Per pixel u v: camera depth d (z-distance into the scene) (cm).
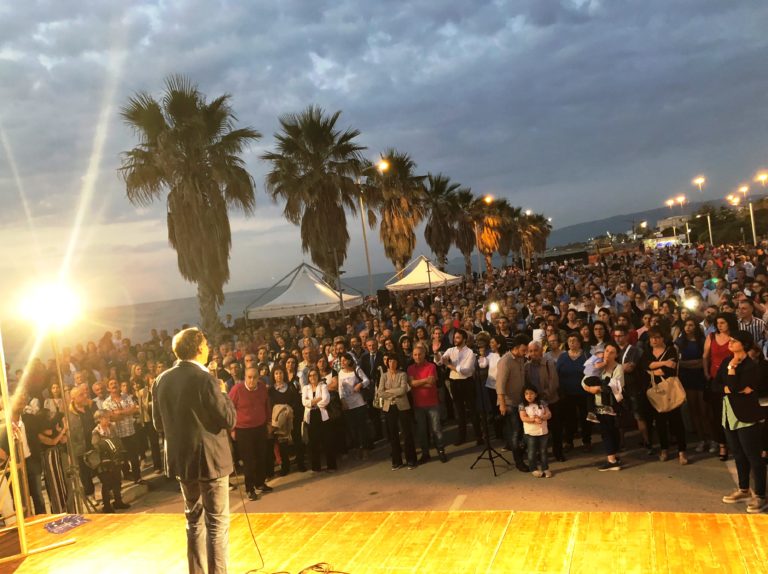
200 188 1973
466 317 1478
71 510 816
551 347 1038
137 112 1958
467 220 4800
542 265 6950
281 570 522
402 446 1106
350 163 2572
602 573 459
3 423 827
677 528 522
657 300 1319
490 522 577
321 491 935
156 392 455
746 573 438
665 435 866
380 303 2728
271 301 2148
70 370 1436
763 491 644
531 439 869
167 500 1018
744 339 642
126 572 543
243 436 948
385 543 554
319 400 1031
